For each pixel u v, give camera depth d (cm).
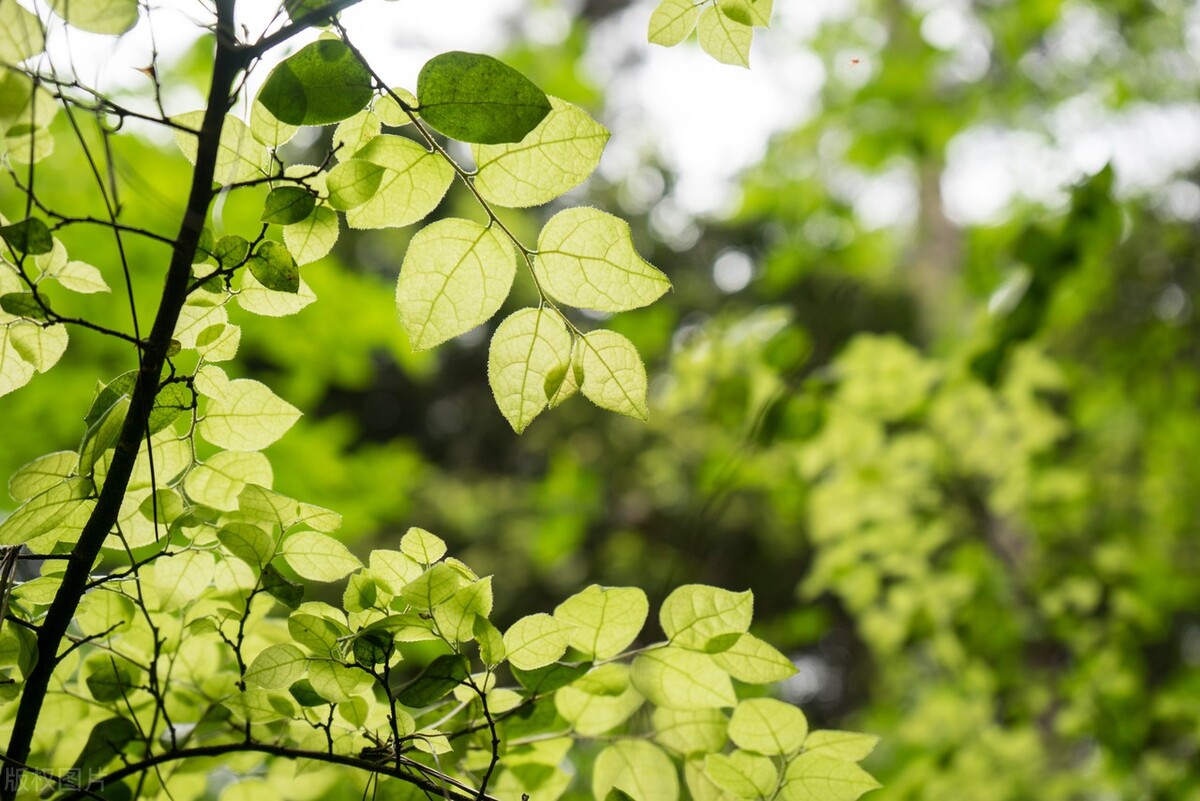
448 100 86
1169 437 406
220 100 83
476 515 833
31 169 87
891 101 455
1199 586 384
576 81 574
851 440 350
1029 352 342
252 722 110
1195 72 509
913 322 736
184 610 117
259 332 361
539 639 102
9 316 99
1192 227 530
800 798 113
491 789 120
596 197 949
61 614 96
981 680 349
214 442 108
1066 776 329
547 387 94
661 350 463
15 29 82
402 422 1064
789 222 491
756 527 837
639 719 138
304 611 106
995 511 379
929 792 312
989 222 457
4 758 97
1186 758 310
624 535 775
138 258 303
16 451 305
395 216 93
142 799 127
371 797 117
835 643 982
